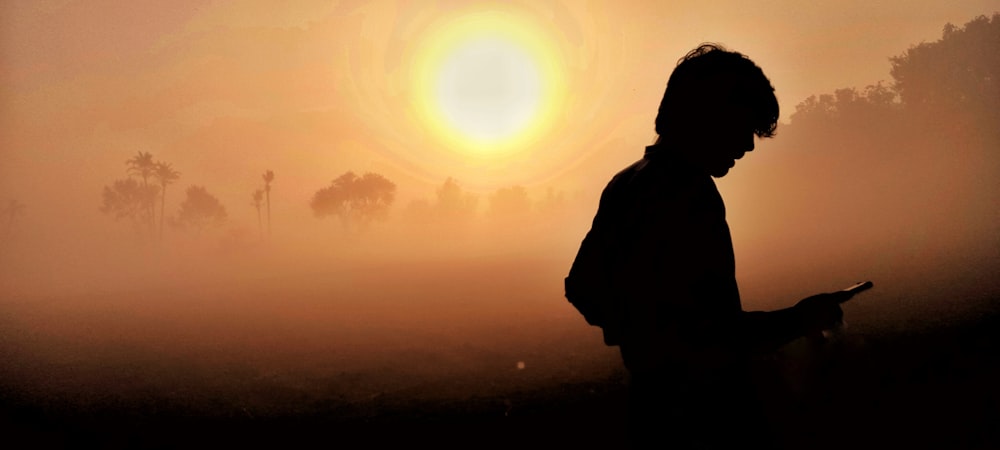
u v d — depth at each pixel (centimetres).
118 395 774
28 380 919
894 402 321
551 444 408
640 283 76
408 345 986
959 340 494
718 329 73
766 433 82
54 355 1198
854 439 276
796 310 78
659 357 77
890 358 447
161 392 776
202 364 974
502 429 459
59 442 553
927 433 278
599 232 89
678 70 93
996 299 739
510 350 852
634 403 90
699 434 83
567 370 675
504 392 596
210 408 658
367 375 778
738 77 87
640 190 81
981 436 273
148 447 523
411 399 613
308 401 658
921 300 804
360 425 529
